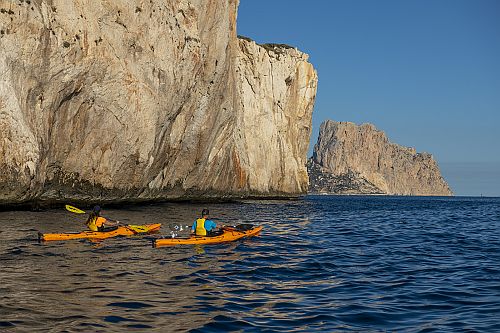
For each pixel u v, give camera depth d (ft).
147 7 120.16
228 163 187.11
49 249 53.83
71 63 98.17
